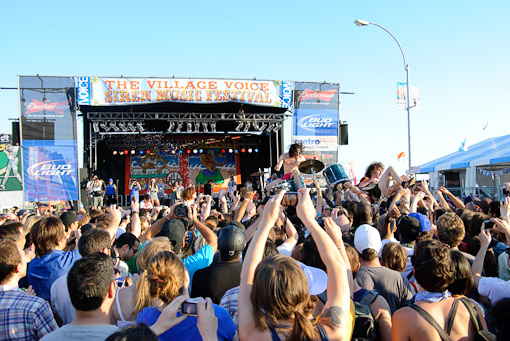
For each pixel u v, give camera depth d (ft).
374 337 8.99
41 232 11.82
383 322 9.16
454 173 69.77
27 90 49.16
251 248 6.65
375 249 11.12
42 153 49.21
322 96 55.67
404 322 7.96
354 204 18.22
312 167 20.33
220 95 52.37
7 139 89.56
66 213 17.11
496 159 53.31
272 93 53.88
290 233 12.49
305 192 6.88
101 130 65.46
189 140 75.77
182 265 8.77
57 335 7.08
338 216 14.75
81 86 49.65
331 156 55.57
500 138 65.21
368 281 10.43
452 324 7.82
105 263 7.70
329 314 5.83
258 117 61.36
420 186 20.62
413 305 8.14
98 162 71.61
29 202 49.08
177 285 8.36
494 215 17.28
